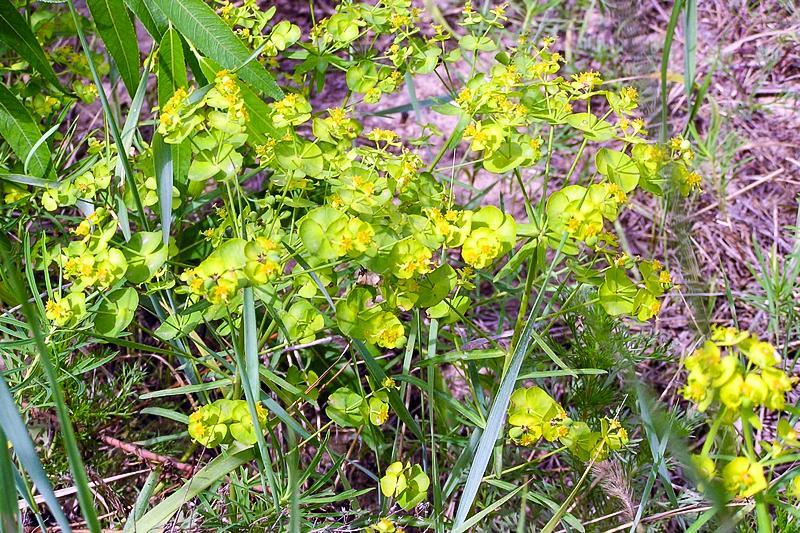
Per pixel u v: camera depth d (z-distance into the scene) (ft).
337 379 1.92
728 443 1.58
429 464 1.88
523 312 1.63
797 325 2.03
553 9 2.73
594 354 1.77
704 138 2.42
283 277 1.53
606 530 1.68
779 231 2.26
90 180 1.67
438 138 2.57
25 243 1.66
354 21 1.86
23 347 1.67
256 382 1.52
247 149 1.94
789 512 1.59
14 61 2.08
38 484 1.37
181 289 1.60
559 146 2.39
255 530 1.60
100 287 1.56
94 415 1.77
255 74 1.76
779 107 2.47
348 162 1.63
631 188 1.57
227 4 1.87
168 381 1.99
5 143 1.97
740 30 2.60
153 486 1.65
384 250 1.52
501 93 1.65
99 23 1.74
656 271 1.58
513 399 1.58
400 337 1.56
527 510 1.74
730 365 1.33
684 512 1.60
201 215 2.13
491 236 1.53
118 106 2.23
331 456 1.68
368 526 1.62
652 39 2.61
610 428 1.58
